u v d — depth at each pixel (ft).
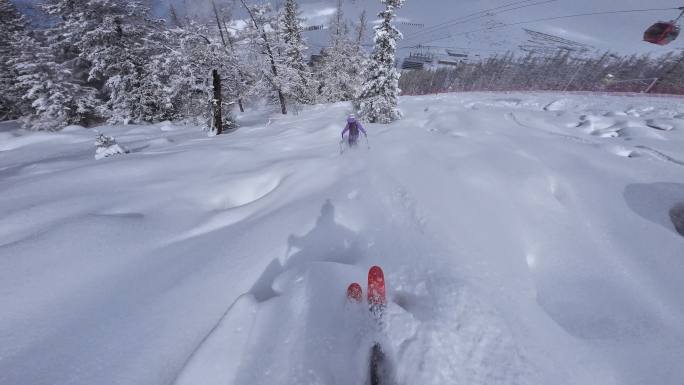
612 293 10.93
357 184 18.08
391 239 12.68
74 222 14.34
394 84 45.14
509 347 7.45
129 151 35.63
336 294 9.18
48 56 69.62
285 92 71.26
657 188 17.15
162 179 22.98
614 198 16.63
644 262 12.44
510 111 44.68
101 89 85.92
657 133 27.99
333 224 14.06
